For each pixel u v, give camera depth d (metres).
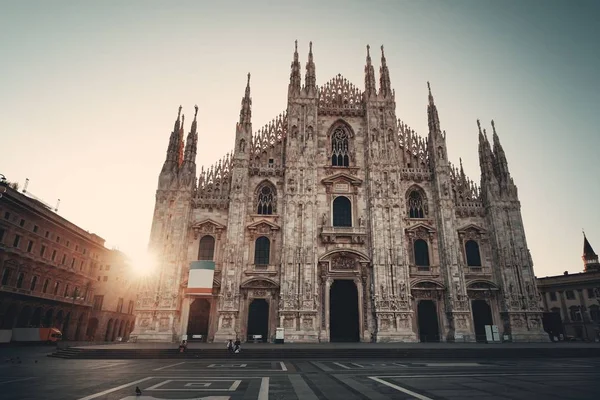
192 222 52.06
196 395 15.24
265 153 56.88
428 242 53.00
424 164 57.47
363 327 48.69
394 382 18.70
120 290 89.81
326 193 54.50
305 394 15.50
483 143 57.38
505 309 49.66
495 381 18.81
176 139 55.78
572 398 14.21
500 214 53.50
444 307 50.25
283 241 50.41
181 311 48.44
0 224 55.31
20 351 44.59
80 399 14.34
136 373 23.02
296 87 58.09
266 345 42.03
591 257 103.06
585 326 80.19
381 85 60.00
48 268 66.75
